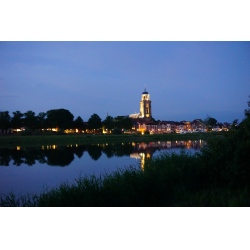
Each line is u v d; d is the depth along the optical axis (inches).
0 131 4936.0
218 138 473.4
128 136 3624.5
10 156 1562.5
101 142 2815.0
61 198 368.5
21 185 739.4
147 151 1697.8
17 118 4992.6
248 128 402.3
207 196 385.1
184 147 1979.6
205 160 475.8
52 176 884.6
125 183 412.8
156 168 546.3
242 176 390.9
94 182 450.9
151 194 378.9
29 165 1178.6
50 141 2906.0
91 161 1246.3
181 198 387.2
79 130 5974.4
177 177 469.7
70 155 1571.1
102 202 346.0
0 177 871.1
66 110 5236.2
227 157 427.5
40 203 382.9
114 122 5703.7
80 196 370.6
